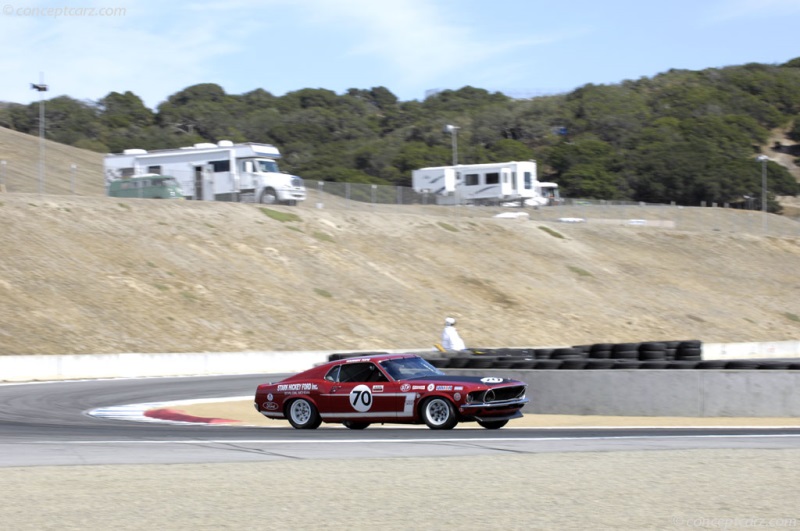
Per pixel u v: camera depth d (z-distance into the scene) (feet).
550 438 67.51
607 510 40.22
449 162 588.91
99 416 91.40
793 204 549.95
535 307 235.20
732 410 87.20
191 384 130.82
